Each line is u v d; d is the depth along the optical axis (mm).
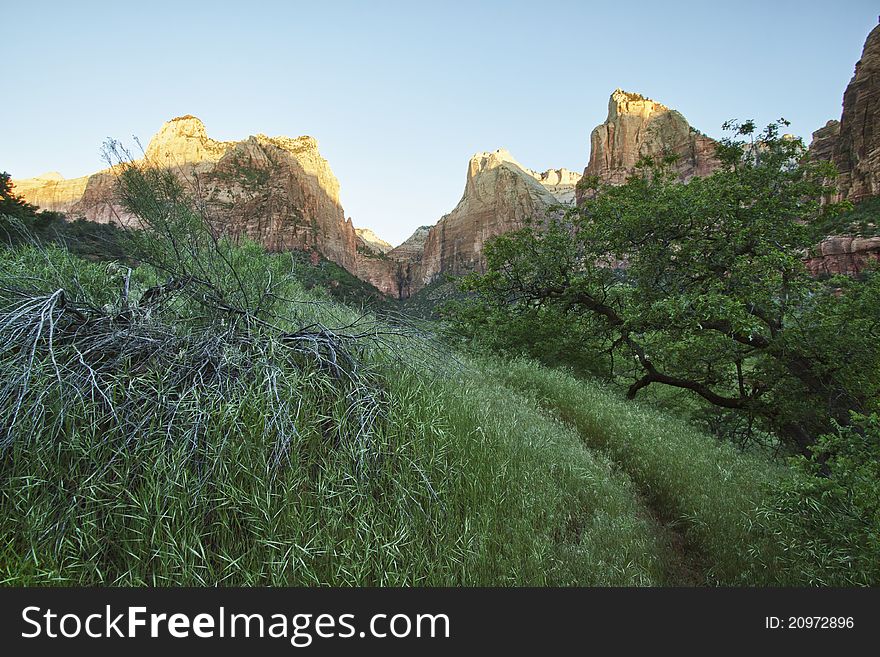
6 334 3008
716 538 4273
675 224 11141
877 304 8328
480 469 3670
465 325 14156
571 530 3859
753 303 9383
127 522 2570
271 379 3188
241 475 2797
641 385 13312
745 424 12289
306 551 2561
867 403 8727
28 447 2535
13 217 4074
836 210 11086
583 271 13562
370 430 3268
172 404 2869
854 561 3389
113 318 3463
